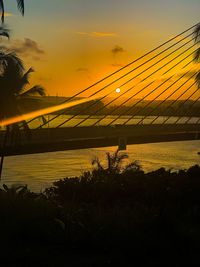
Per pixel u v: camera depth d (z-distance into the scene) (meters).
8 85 22.72
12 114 23.08
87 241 7.13
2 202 10.34
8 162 72.94
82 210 10.24
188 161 77.25
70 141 36.44
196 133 46.94
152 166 67.50
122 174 14.98
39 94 24.05
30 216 8.78
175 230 6.49
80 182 14.34
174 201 10.10
